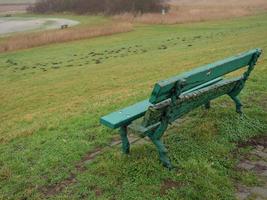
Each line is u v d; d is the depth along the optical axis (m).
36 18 79.62
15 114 13.84
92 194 4.46
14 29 57.69
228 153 5.30
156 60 20.25
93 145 5.91
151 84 12.81
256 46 18.91
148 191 4.39
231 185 4.52
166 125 4.85
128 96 9.66
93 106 9.19
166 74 15.26
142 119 5.24
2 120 13.33
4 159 5.91
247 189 4.50
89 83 16.78
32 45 36.47
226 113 6.51
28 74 22.64
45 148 6.08
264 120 6.35
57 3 90.44
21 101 15.59
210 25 40.50
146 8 61.72
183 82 4.49
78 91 15.63
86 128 6.98
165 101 4.84
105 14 69.88
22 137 7.29
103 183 4.64
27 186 4.91
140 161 4.97
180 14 51.72
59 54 30.28
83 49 31.70
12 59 29.81
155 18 49.69
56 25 60.84
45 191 4.73
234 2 72.81
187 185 4.47
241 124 6.11
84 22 62.78
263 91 7.96
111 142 5.98
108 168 4.93
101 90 14.86
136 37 36.09
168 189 4.41
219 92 5.92
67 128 7.20
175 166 4.85
